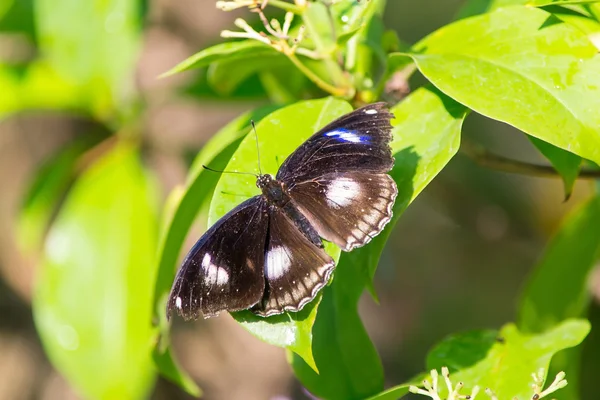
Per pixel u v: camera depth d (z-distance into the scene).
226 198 0.61
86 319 0.72
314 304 0.59
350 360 0.63
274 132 0.61
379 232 0.59
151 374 0.72
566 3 0.60
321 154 0.61
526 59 0.60
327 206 0.60
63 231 0.73
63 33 0.73
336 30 0.64
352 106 0.63
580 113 0.59
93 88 0.74
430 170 0.60
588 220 0.68
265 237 0.60
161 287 0.64
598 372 0.72
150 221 0.74
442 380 0.61
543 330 0.68
